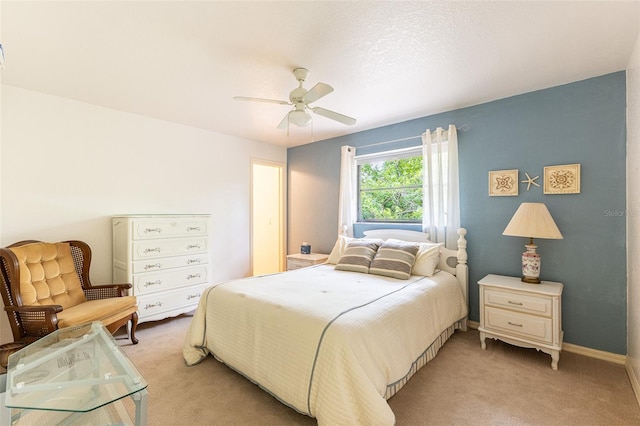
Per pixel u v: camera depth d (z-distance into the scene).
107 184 3.17
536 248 2.64
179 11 1.63
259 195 5.55
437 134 3.18
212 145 4.09
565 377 2.09
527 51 2.04
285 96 2.84
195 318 2.37
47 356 1.55
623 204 2.29
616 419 1.66
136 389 1.22
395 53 2.07
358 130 4.01
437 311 2.39
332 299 2.03
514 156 2.80
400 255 2.85
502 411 1.73
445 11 1.63
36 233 2.73
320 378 1.53
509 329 2.40
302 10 1.63
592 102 2.42
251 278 2.70
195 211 3.91
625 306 2.28
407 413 1.71
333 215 4.41
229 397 1.89
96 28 1.78
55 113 2.83
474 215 3.04
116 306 2.50
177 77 2.44
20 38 1.87
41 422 1.38
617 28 1.77
